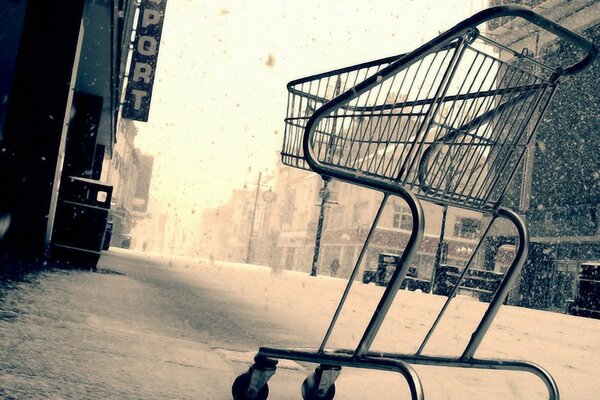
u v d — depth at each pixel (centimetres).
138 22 1167
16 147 448
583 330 746
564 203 1812
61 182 566
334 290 970
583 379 306
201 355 213
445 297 1316
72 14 464
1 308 234
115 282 454
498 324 683
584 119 1800
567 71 171
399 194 149
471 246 3184
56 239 504
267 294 647
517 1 1766
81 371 158
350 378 222
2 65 446
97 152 1267
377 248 3197
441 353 334
